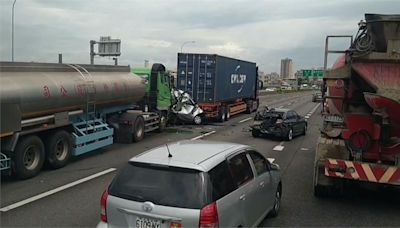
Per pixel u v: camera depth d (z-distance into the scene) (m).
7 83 10.02
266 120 19.86
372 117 8.41
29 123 10.73
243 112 36.66
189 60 27.55
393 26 8.09
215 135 20.81
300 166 13.05
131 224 5.06
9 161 10.18
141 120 18.12
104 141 14.41
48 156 11.54
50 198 8.80
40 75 11.40
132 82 16.61
